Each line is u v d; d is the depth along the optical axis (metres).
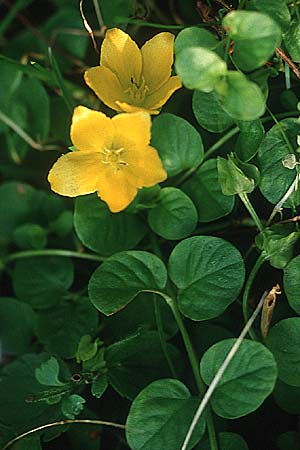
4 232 0.32
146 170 0.27
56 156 0.33
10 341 0.31
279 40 0.25
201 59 0.24
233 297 0.27
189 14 0.32
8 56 0.33
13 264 0.32
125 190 0.27
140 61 0.27
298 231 0.28
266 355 0.26
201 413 0.26
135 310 0.29
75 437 0.29
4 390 0.29
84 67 0.33
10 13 0.34
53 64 0.31
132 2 0.31
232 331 0.29
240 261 0.27
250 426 0.29
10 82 0.33
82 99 0.33
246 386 0.26
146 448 0.26
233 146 0.29
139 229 0.30
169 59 0.27
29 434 0.28
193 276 0.27
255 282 0.29
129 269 0.28
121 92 0.27
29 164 0.33
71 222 0.32
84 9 0.33
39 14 0.34
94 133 0.26
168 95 0.27
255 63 0.25
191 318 0.27
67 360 0.30
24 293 0.31
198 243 0.27
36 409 0.29
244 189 0.27
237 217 0.30
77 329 0.30
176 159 0.29
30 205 0.32
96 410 0.30
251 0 0.27
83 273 0.32
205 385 0.27
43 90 0.32
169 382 0.26
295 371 0.27
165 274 0.28
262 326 0.27
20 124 0.33
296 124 0.28
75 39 0.33
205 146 0.30
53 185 0.27
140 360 0.28
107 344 0.30
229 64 0.28
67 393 0.28
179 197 0.29
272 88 0.30
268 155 0.28
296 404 0.28
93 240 0.29
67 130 0.32
